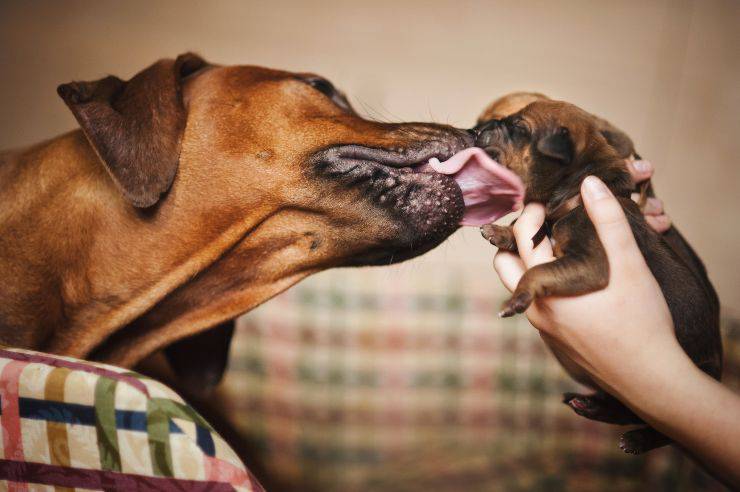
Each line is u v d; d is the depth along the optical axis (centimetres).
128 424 105
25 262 166
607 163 164
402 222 166
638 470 301
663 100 385
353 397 318
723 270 389
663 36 380
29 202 168
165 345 187
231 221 168
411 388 321
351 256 176
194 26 375
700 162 387
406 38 377
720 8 376
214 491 104
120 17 375
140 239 167
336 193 165
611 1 378
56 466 111
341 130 167
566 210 159
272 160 165
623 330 139
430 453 320
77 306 171
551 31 380
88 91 161
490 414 321
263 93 170
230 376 308
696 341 158
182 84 178
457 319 320
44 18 375
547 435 317
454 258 371
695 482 275
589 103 387
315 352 316
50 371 109
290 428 315
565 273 135
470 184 167
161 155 160
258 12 373
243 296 181
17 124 380
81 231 167
